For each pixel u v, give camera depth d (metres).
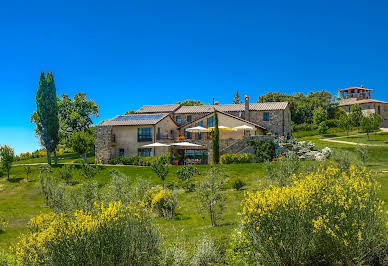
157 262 9.54
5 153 42.12
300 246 8.46
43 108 53.12
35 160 65.19
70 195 19.12
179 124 62.12
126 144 52.88
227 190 29.25
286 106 58.44
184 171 33.16
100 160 52.03
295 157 22.56
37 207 29.61
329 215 8.52
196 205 25.28
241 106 61.16
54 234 8.46
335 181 9.45
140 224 9.27
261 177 33.50
